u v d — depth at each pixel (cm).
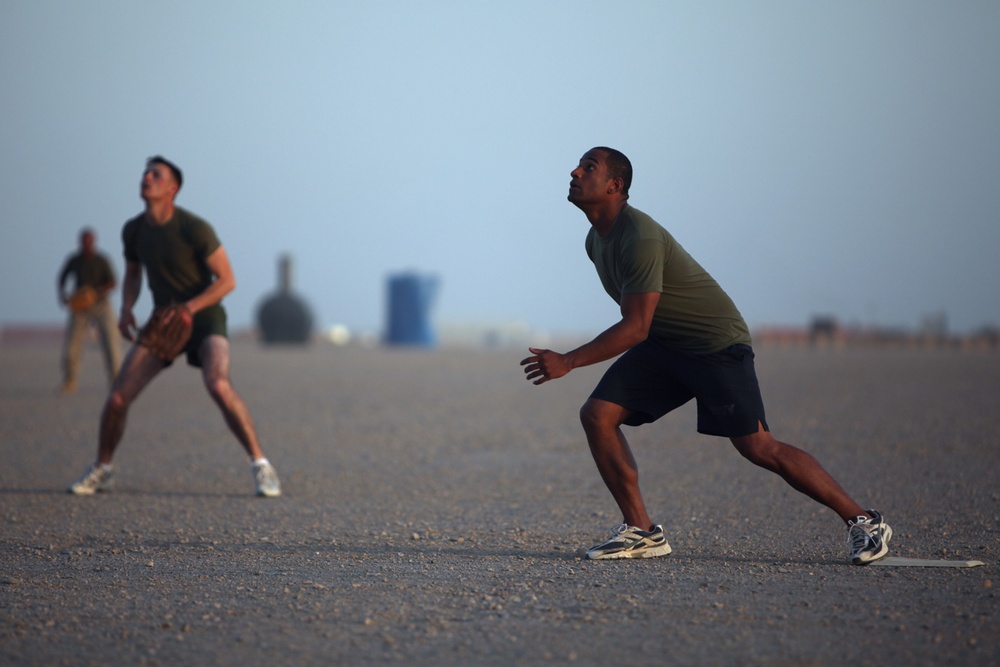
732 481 2198
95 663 930
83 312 4147
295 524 1739
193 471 2422
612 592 1188
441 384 5284
